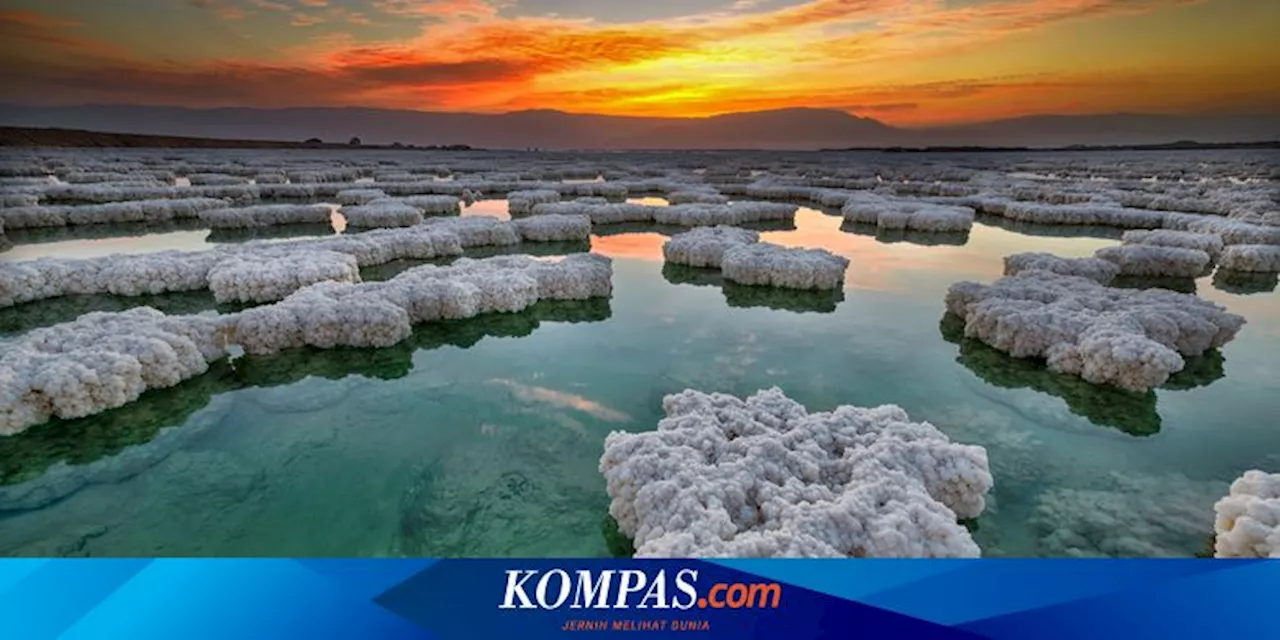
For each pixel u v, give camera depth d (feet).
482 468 19.97
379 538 16.60
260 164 150.92
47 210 62.80
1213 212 68.44
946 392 25.67
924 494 14.32
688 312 37.01
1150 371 24.03
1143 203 73.87
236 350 29.86
